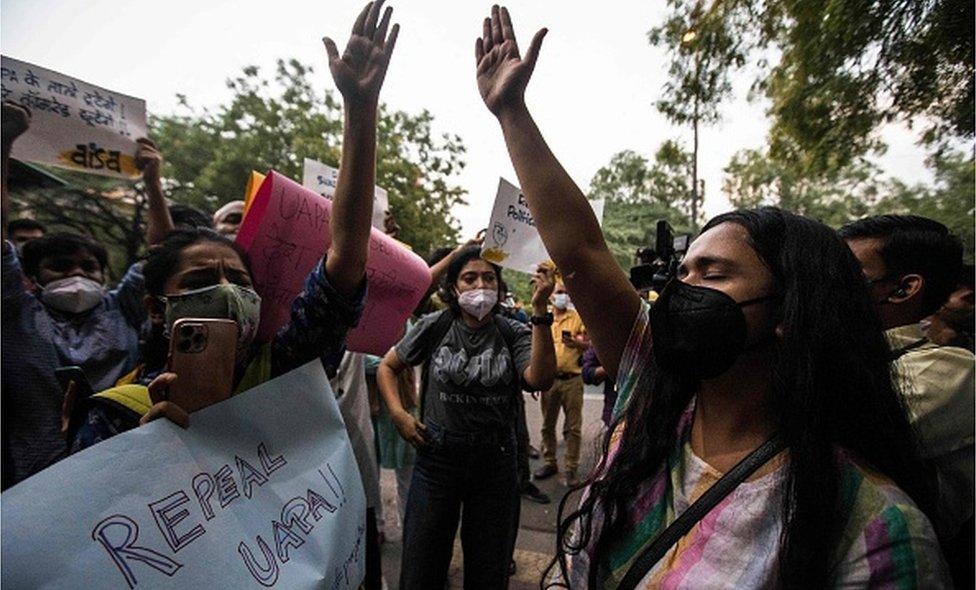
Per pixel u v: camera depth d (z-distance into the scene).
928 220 1.47
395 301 1.76
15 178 3.19
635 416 0.98
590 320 1.12
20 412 1.85
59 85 1.67
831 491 0.71
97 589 0.75
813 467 0.72
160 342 1.20
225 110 15.89
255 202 1.40
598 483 0.97
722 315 0.80
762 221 0.85
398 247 1.79
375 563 2.37
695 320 0.82
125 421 1.00
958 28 2.34
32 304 1.95
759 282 0.81
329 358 1.34
